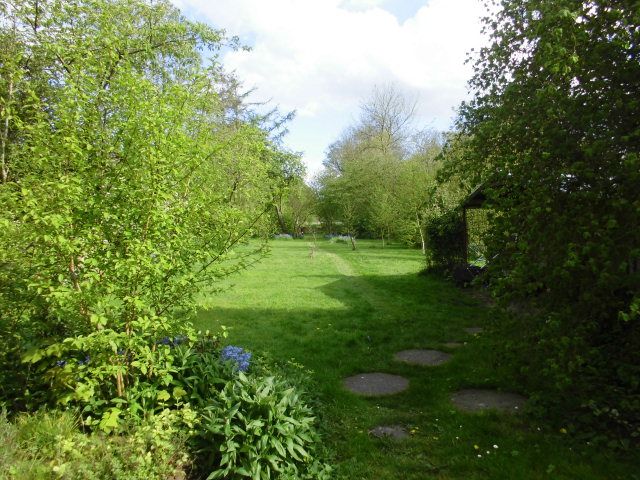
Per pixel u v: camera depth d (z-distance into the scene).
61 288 3.03
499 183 4.55
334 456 3.92
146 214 3.38
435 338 7.72
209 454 3.33
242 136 4.93
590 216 3.53
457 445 4.05
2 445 2.78
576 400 4.50
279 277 15.59
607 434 3.97
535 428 4.29
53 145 3.26
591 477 3.44
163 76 9.86
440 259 14.76
